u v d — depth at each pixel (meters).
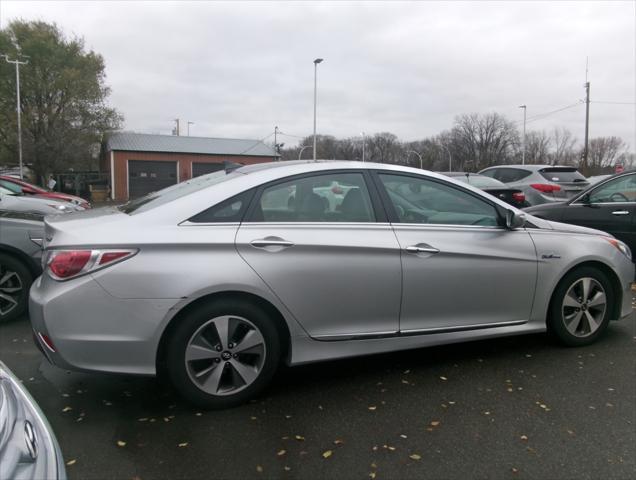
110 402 3.41
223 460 2.74
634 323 5.03
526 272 4.01
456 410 3.29
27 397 2.01
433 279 3.68
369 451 2.82
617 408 3.30
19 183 11.49
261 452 2.81
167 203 3.29
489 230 3.95
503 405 3.35
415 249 3.61
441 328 3.77
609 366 3.97
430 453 2.81
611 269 4.36
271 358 3.36
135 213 3.31
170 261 3.08
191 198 3.29
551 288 4.14
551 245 4.12
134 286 3.03
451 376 3.81
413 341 3.70
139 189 48.38
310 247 3.34
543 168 11.93
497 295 3.93
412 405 3.36
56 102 43.56
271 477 2.59
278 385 3.67
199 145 51.31
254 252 3.22
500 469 2.66
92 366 3.04
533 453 2.80
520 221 3.98
